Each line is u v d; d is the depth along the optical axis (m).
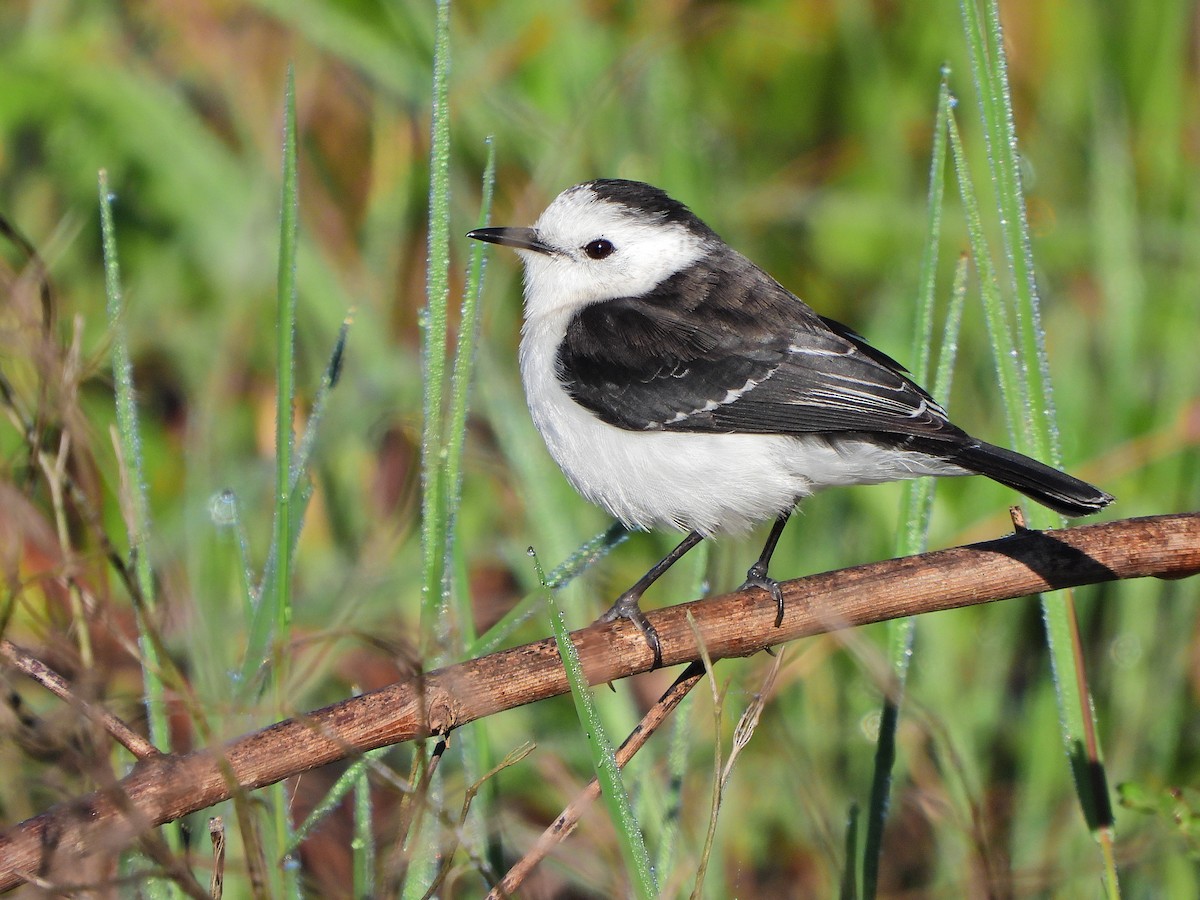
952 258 13.84
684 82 14.29
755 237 14.29
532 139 13.48
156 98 13.12
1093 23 14.70
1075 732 7.92
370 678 10.61
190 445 11.49
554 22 13.61
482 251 7.64
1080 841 9.50
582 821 9.10
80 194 12.95
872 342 13.48
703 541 10.05
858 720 10.42
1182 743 10.64
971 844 8.50
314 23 13.27
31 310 7.74
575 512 11.70
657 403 9.72
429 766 6.82
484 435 12.35
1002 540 7.58
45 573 6.86
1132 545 7.48
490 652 7.92
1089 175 14.36
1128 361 12.45
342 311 12.64
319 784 10.30
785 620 7.47
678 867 8.34
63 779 6.98
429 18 13.35
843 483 9.70
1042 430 8.38
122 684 8.73
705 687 10.23
